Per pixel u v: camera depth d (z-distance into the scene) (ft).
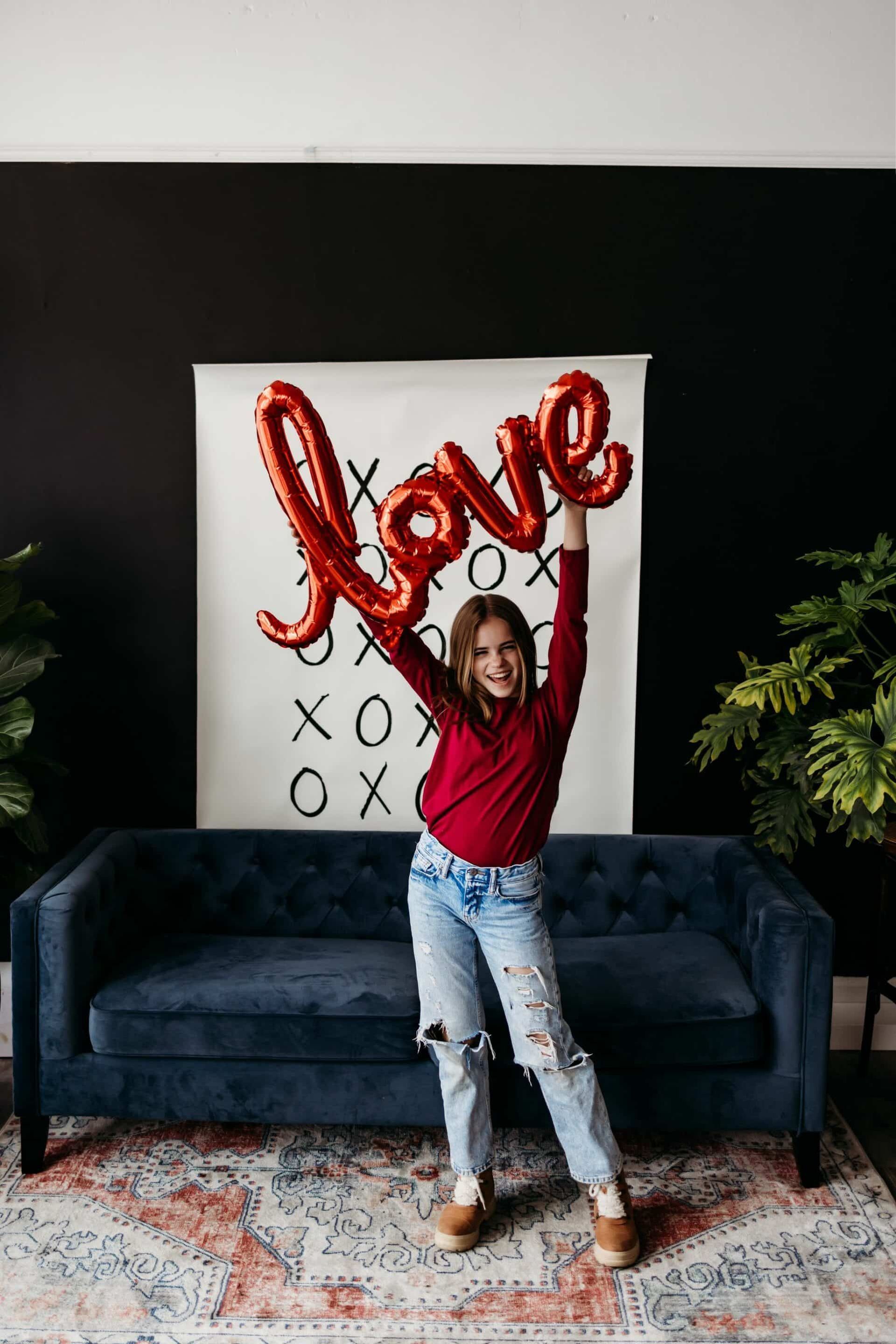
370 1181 8.17
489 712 7.02
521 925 6.95
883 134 10.28
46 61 10.33
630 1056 7.88
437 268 10.42
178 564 10.66
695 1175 8.29
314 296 10.47
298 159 10.35
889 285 10.41
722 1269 7.14
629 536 10.41
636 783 10.68
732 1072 8.00
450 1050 7.20
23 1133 8.25
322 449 6.66
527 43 10.26
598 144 10.33
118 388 10.57
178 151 10.35
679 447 10.49
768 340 10.43
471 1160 7.34
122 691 10.70
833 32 10.22
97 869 8.84
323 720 10.60
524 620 7.11
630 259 10.39
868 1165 8.43
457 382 10.33
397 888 9.89
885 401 10.47
